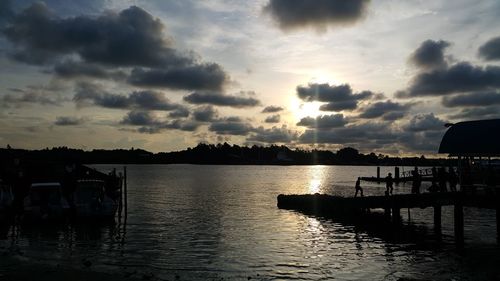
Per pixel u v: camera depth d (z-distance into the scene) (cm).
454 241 2759
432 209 4481
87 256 2317
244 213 4259
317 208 4256
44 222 3434
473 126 3023
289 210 4506
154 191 7194
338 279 1891
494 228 3219
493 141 2827
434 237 2919
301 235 2998
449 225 3456
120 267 2066
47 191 3628
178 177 13150
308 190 7675
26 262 2078
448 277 1895
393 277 1914
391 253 2412
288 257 2308
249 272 1995
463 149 2948
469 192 2783
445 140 3094
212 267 2078
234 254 2369
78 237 2925
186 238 2856
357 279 1889
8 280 1712
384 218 3803
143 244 2652
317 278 1906
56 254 2373
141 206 4862
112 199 3747
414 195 3231
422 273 1970
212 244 2652
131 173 16688
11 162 4559
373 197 3594
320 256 2338
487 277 1891
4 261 2081
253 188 8294
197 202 5359
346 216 3878
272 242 2736
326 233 3088
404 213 4191
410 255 2359
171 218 3862
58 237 2934
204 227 3338
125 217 3778
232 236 2942
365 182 10481
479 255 2342
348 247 2588
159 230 3191
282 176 15688
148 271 1991
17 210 3575
